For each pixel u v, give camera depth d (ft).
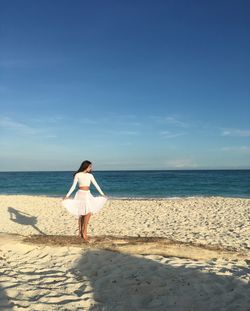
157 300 16.70
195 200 79.20
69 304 16.14
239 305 15.90
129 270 20.84
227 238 36.06
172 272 20.18
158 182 185.98
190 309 15.72
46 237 27.61
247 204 69.67
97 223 48.47
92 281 19.51
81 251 24.81
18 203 75.36
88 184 27.02
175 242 26.13
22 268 21.86
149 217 54.13
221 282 18.74
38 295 17.31
